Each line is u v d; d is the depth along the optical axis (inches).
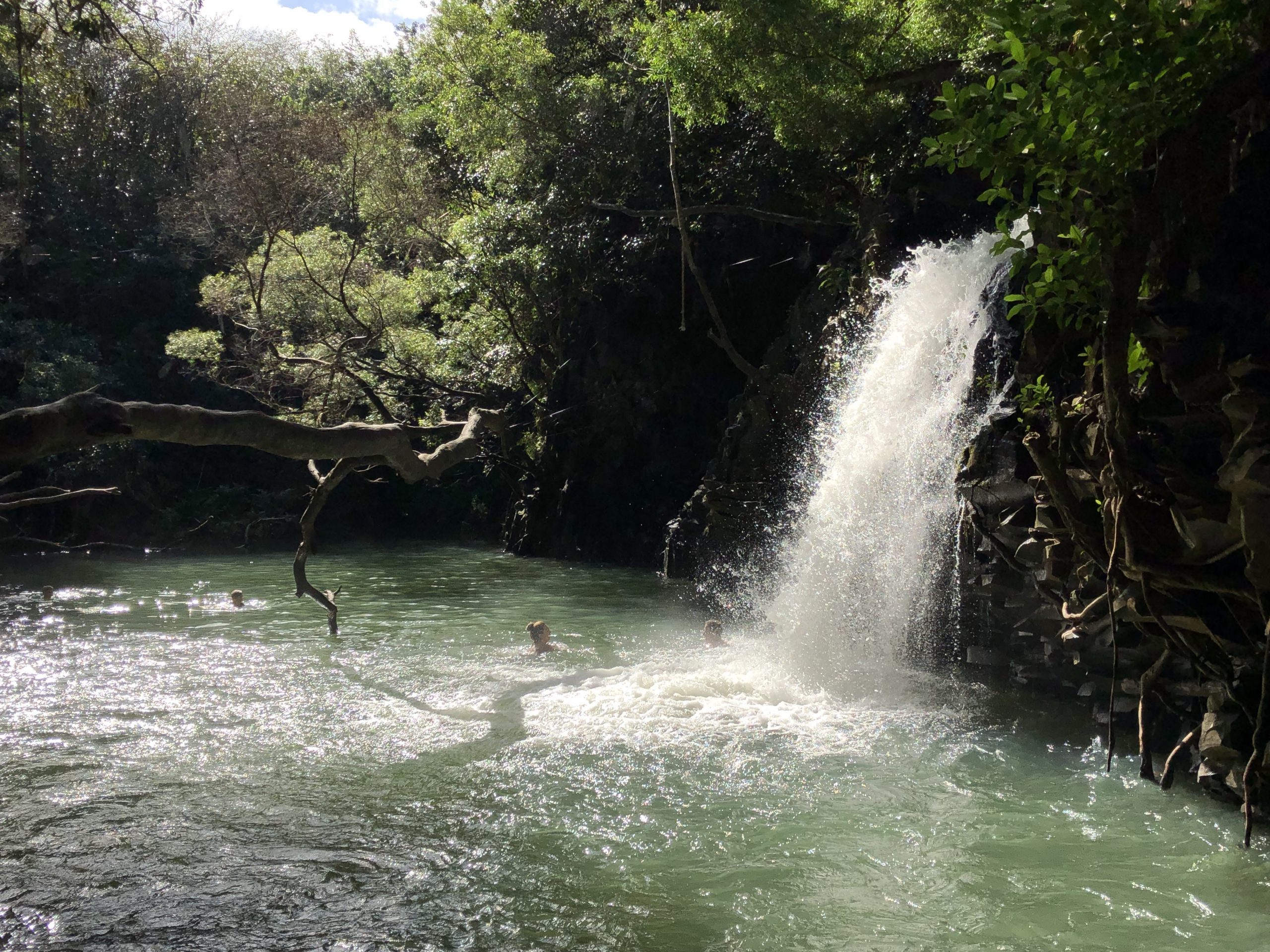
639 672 484.4
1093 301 249.1
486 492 1514.5
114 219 1573.6
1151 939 218.4
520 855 268.8
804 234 1006.4
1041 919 228.5
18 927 228.4
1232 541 223.3
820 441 662.5
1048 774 329.7
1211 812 291.3
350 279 1144.2
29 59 354.0
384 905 238.8
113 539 1268.5
